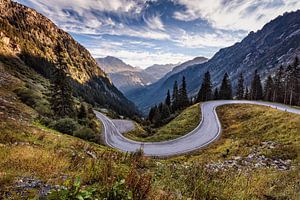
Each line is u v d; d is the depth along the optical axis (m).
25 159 8.08
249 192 7.02
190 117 54.69
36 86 91.38
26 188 5.07
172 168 9.24
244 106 54.16
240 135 35.00
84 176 6.16
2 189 4.93
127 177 5.35
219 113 54.25
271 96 93.44
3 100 42.12
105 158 9.91
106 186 4.85
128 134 61.62
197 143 36.44
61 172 6.85
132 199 4.61
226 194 6.62
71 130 36.72
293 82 78.75
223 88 97.69
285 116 34.41
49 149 12.83
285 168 17.38
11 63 129.50
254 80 99.19
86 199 4.04
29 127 23.06
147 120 100.12
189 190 6.57
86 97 179.50
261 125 34.91
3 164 7.31
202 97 94.88
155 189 5.61
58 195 3.87
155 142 42.06
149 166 11.24
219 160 23.48
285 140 25.83
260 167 17.91
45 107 50.41
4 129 18.14
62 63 52.28
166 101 108.06
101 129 64.56
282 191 7.81
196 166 9.16
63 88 51.97
